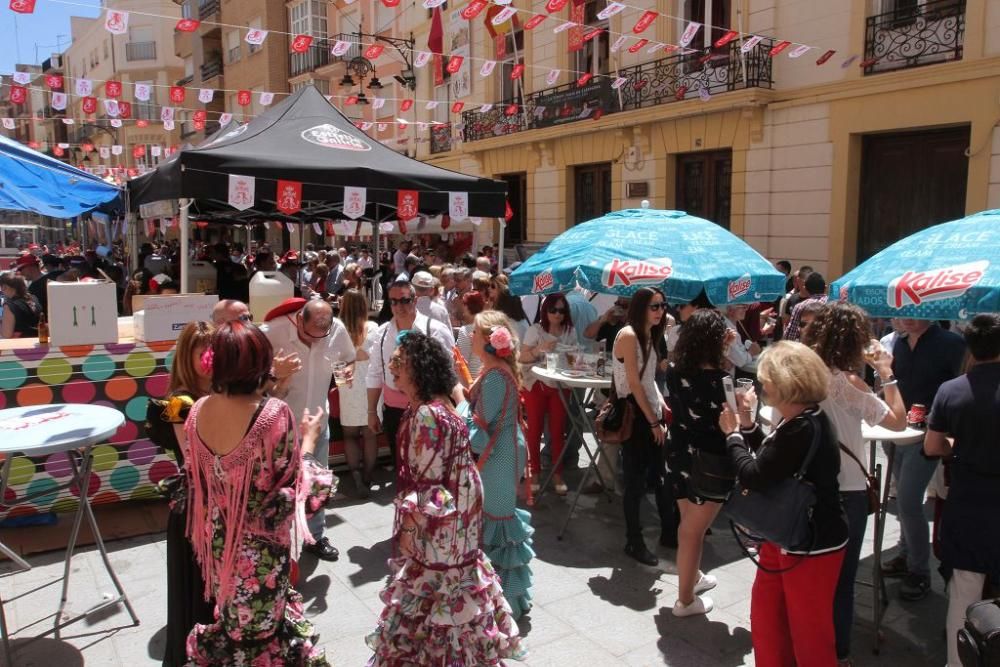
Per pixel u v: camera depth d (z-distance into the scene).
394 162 6.70
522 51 17.14
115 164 36.53
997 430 2.82
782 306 8.71
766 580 2.84
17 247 25.20
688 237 5.66
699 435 3.35
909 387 4.00
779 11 11.94
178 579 2.73
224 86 30.70
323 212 10.05
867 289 3.72
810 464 2.63
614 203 15.14
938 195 10.50
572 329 5.56
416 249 17.48
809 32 11.57
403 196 6.34
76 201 8.82
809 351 2.65
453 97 19.56
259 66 27.27
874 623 3.37
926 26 10.20
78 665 3.16
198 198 5.41
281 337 4.12
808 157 11.72
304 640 2.60
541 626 3.55
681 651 3.34
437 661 2.62
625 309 5.95
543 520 4.93
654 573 4.15
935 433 3.01
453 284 7.96
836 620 3.04
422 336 2.73
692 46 13.18
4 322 6.91
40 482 4.49
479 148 18.27
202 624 2.61
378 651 2.68
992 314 2.95
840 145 11.26
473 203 6.83
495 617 2.77
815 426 2.61
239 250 17.91
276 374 3.58
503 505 3.53
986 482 2.88
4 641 3.10
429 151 20.92
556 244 5.98
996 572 2.84
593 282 5.25
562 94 15.76
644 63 13.91
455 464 2.66
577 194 16.50
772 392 2.66
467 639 2.66
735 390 3.11
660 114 13.52
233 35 29.08
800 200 11.89
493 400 3.52
